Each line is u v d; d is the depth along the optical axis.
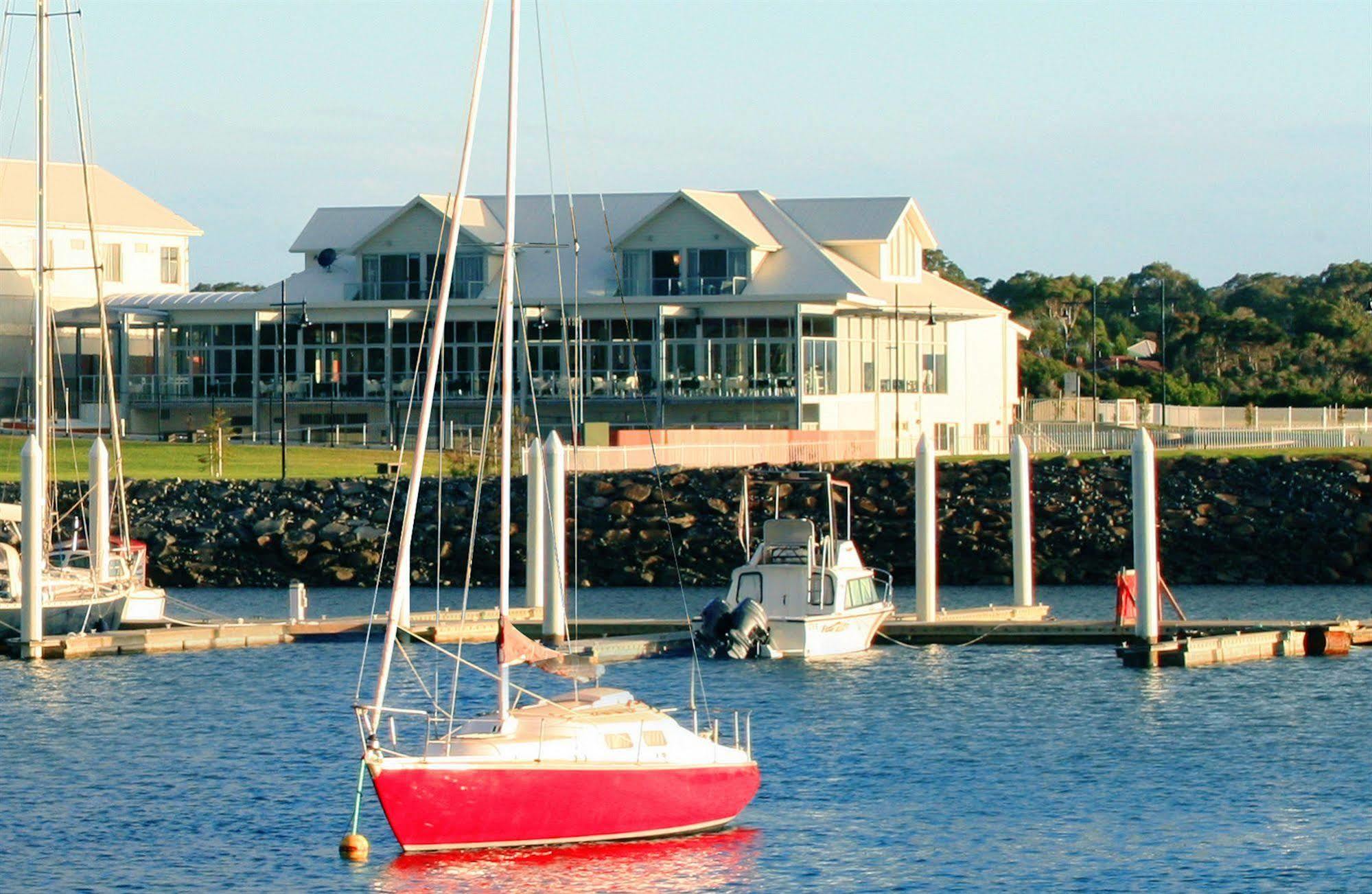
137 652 109.62
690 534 152.62
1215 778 76.38
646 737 64.88
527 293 193.00
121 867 63.84
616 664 104.56
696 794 65.62
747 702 92.50
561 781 62.78
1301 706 90.94
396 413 194.00
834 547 108.88
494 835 62.41
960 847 66.25
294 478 164.25
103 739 84.56
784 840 66.81
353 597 144.38
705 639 106.44
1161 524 152.12
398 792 60.97
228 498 159.62
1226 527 151.50
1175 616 125.75
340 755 81.00
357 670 103.56
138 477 166.12
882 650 109.62
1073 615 126.31
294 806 71.94
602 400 188.50
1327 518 150.88
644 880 61.62
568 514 152.50
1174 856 65.44
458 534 154.38
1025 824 69.38
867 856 65.12
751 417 188.50
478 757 61.81
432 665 106.00
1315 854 65.56
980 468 159.12
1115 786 75.19
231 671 103.19
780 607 108.44
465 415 192.25
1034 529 151.88
